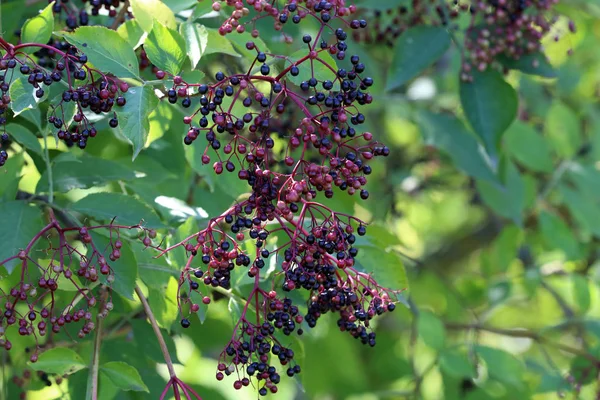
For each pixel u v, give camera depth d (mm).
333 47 3465
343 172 3373
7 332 4488
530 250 7340
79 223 3836
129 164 4520
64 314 3596
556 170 6414
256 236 3457
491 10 4918
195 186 4801
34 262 3541
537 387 5980
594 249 7191
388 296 3828
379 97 6090
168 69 3516
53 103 3434
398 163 7105
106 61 3424
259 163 3414
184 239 3850
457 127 5672
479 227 8391
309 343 6676
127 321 4695
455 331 7090
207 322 4953
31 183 5242
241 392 6898
